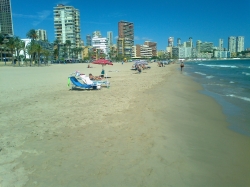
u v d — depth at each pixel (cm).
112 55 15975
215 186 375
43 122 689
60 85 1675
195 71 4153
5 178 381
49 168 415
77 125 657
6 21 17938
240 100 1179
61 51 12150
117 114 777
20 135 578
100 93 1253
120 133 594
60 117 743
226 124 742
